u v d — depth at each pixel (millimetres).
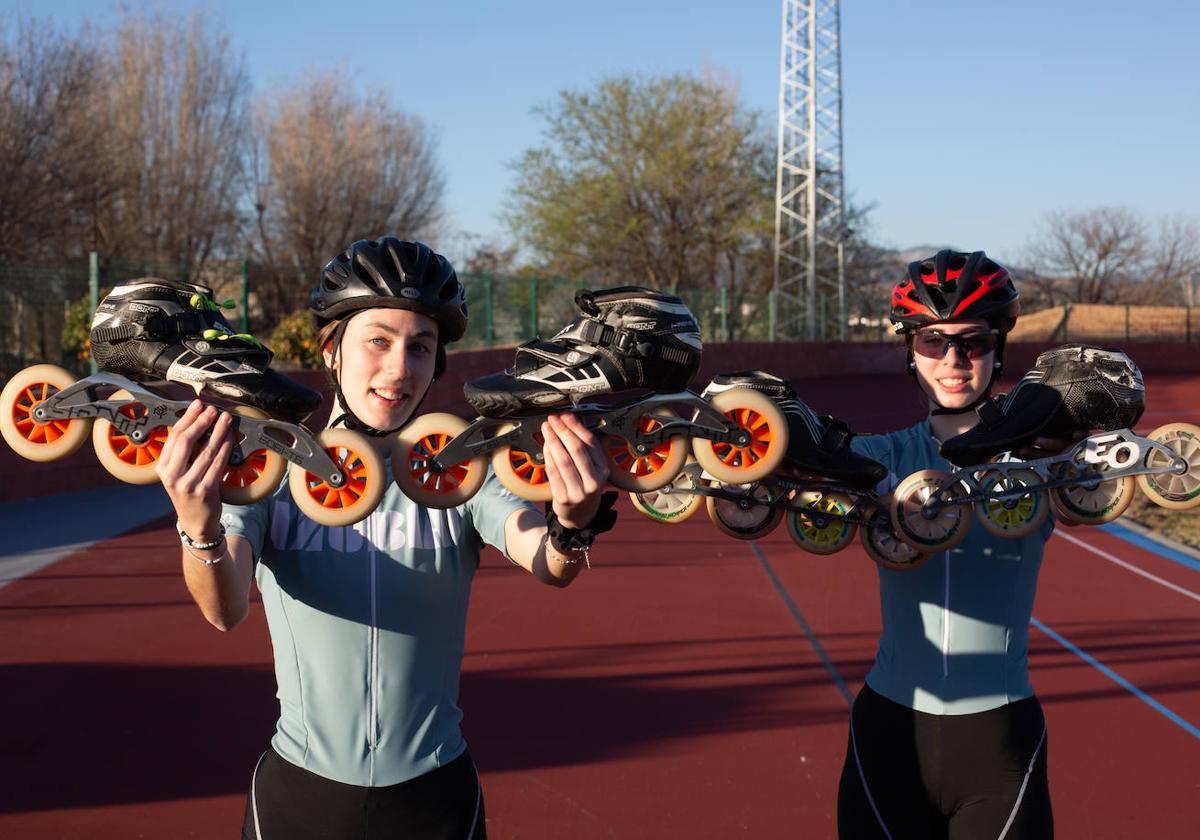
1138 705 5449
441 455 2029
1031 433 2473
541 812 4145
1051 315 46094
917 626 2645
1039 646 6488
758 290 44156
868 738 2686
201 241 30406
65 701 5211
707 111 41438
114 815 4043
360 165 33688
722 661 6020
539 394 1975
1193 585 8180
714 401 2078
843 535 2672
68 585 7461
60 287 11875
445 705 2117
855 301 41938
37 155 21922
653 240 42625
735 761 4637
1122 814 4238
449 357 17984
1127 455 2447
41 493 10859
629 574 8133
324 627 2049
